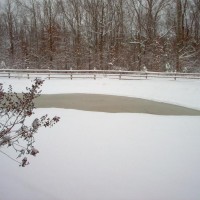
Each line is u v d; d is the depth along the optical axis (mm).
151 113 13555
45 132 9664
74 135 9469
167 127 10805
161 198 5648
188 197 5699
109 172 6715
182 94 18219
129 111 13867
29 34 46062
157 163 7258
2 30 45906
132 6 39438
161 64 35312
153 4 37688
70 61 39000
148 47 36938
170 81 22703
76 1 39062
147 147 8422
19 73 26734
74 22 40000
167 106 15477
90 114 12867
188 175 6617
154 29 37438
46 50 39469
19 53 41812
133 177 6480
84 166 6992
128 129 10406
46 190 5820
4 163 6988
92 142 8781
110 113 13211
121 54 37781
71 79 24484
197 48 36719
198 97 17297
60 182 6168
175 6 38562
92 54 37969
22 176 6375
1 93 5148
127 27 40344
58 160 7312
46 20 43000
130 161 7348
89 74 26359
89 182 6207
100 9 38375
